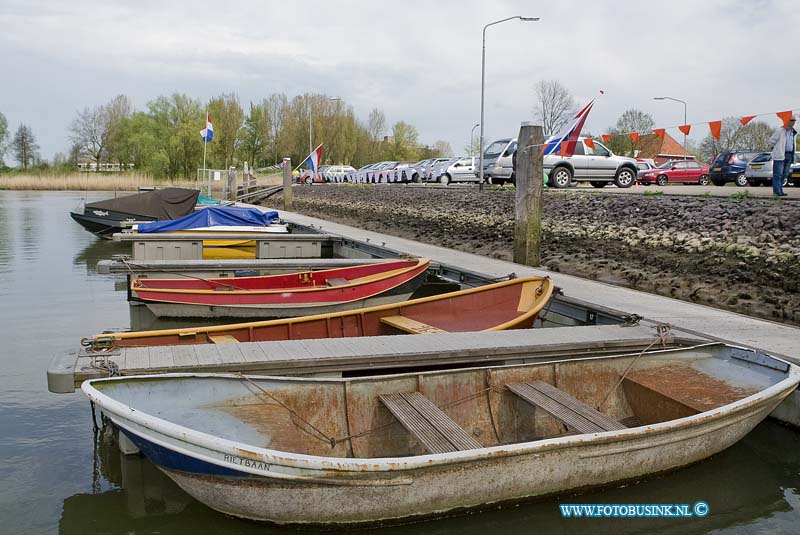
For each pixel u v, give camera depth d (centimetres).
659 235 1515
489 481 510
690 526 533
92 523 525
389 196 3156
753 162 2758
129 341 758
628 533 523
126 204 2266
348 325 913
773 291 1062
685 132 1485
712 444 601
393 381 617
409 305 966
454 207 2450
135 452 623
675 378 700
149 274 1349
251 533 510
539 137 1411
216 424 549
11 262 1878
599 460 542
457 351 728
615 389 699
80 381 609
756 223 1409
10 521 526
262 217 2100
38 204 4222
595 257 1490
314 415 595
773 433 685
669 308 995
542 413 671
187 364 644
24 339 1057
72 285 1535
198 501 544
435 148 9469
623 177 2669
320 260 1483
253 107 7994
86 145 8194
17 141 8512
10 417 725
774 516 549
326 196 3788
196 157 7050
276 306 1209
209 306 1189
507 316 1012
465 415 641
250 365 659
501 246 1773
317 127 7231
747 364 692
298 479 469
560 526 528
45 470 608
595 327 860
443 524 515
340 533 503
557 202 2105
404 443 620
